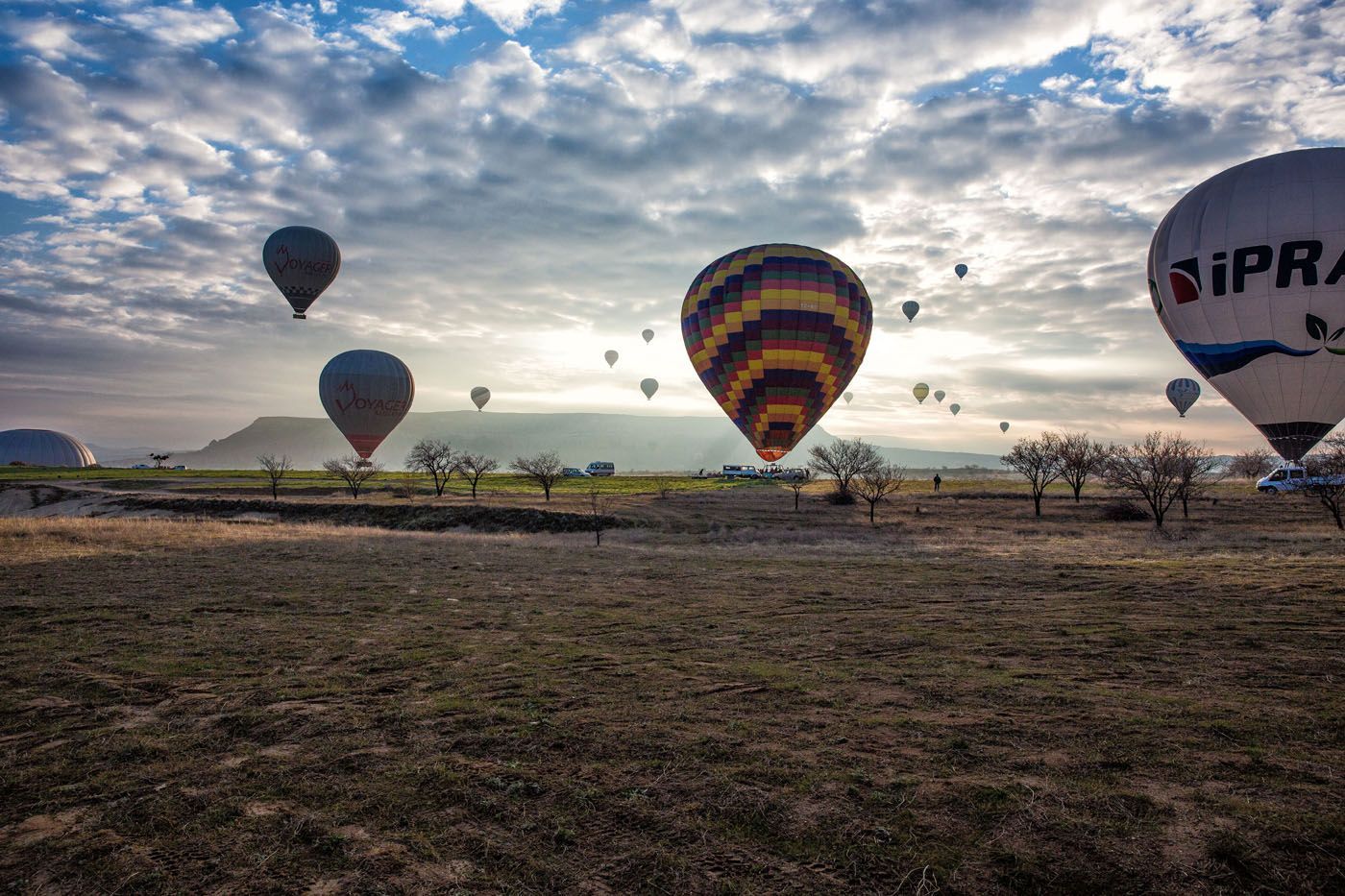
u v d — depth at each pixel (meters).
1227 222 36.06
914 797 5.69
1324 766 6.06
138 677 9.52
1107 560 21.86
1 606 14.27
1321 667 9.11
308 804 5.86
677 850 5.07
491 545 29.70
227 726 7.67
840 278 48.47
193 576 18.52
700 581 18.75
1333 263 33.84
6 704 8.41
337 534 32.62
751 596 16.28
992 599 15.41
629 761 6.57
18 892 4.69
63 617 13.40
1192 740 6.71
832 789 5.86
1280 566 18.45
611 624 13.22
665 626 13.02
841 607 14.88
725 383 50.47
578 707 8.19
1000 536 35.47
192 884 4.78
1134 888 4.49
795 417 49.62
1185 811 5.34
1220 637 11.02
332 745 7.09
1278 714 7.39
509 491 68.00
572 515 45.06
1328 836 4.92
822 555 25.59
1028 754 6.51
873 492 56.72
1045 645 10.89
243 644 11.41
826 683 9.08
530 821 5.50
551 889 4.66
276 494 63.44
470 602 15.51
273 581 17.97
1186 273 37.53
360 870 4.90
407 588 17.23
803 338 47.38
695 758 6.60
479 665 10.22
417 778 6.30
